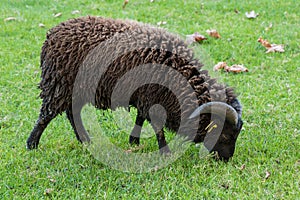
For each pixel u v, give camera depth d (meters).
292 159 6.44
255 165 6.30
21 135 7.25
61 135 7.30
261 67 9.62
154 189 5.78
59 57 6.35
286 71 9.45
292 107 8.00
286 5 13.07
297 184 5.84
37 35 11.52
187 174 6.16
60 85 6.46
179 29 11.56
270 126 7.42
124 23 6.59
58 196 5.70
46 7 13.63
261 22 12.00
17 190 5.80
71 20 6.62
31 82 9.20
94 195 5.68
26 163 6.44
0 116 7.91
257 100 8.27
